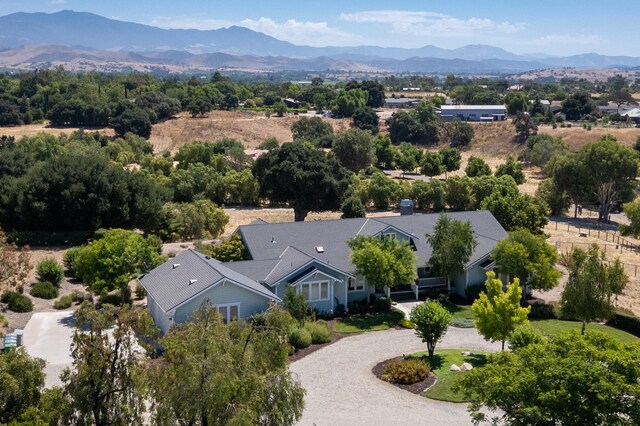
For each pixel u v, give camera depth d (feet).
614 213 277.85
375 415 86.38
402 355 109.29
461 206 259.60
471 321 128.06
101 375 61.16
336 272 131.54
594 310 115.75
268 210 259.60
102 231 175.32
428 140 488.02
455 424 83.76
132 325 63.41
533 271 133.08
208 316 62.90
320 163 227.20
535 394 61.21
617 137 422.00
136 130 468.75
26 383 60.80
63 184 185.47
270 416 58.59
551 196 265.75
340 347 113.29
